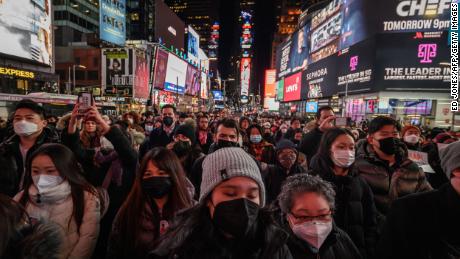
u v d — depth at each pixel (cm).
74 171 219
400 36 3356
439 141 476
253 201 125
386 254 179
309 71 6119
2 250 115
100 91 4797
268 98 11356
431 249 161
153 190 206
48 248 136
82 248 210
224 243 120
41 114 318
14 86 2964
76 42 5525
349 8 4225
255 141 467
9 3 2712
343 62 4378
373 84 3491
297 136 799
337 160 251
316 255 171
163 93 6347
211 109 9694
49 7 3438
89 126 371
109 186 288
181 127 407
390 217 181
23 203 212
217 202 124
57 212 209
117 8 5612
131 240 204
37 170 211
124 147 291
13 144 312
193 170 346
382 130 286
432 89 3250
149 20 8575
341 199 246
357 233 237
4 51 2666
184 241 121
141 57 5081
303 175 181
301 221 163
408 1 3319
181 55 7681
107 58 4825
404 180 272
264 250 118
